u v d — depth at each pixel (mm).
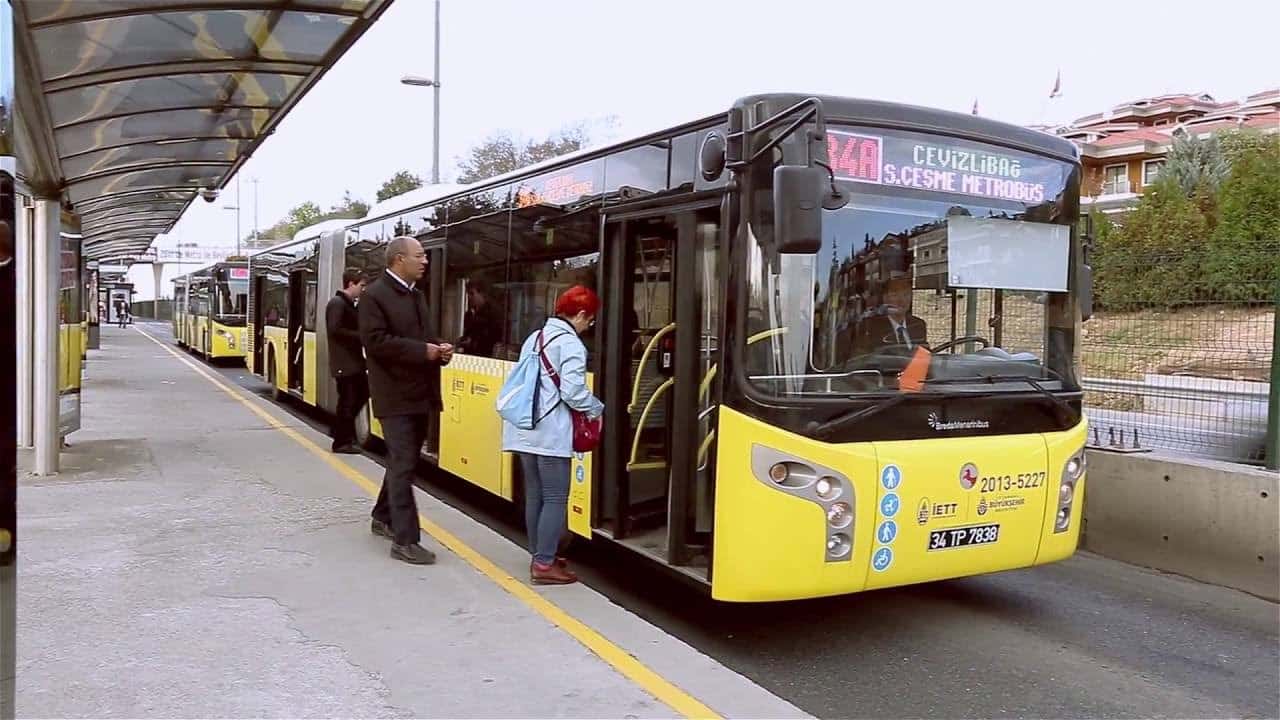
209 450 10664
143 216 19594
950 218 5402
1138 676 5207
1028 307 5676
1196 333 8227
